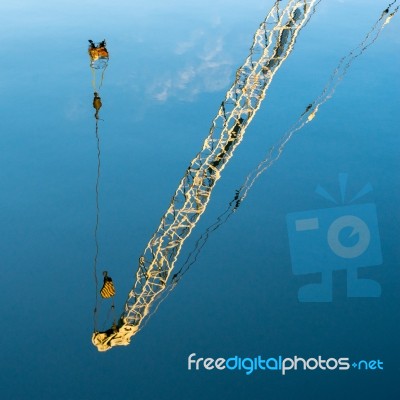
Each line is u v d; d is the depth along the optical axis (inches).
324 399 1611.7
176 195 1628.9
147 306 1603.1
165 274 1660.9
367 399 1610.5
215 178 1631.4
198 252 2096.5
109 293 1365.7
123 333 1445.6
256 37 1606.8
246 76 1619.1
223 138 1641.2
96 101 1370.6
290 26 1598.2
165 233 1632.6
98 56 1346.0
